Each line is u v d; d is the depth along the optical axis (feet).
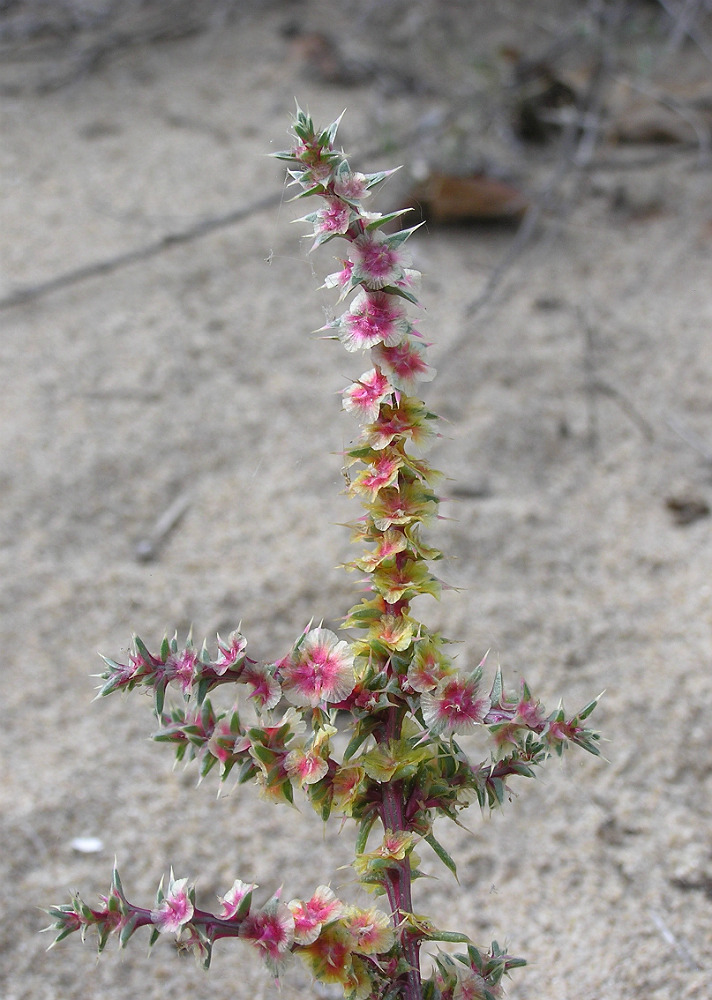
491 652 1.03
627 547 1.16
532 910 0.83
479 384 1.39
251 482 1.24
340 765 0.57
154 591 1.10
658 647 1.03
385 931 0.56
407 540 0.58
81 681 1.01
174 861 0.87
